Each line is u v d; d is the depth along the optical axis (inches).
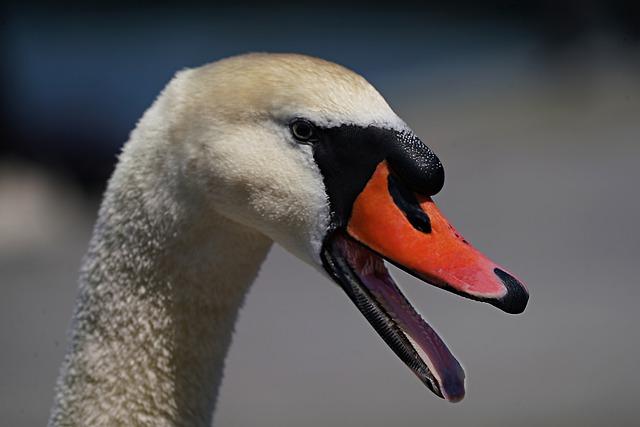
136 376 235.9
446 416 508.4
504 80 1226.0
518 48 1373.0
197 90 228.5
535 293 660.1
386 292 227.1
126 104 1186.0
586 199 823.1
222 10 1641.2
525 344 586.2
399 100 1218.0
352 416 509.7
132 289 233.8
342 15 1611.7
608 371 553.6
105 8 1611.7
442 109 1157.7
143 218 230.8
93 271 236.5
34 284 703.7
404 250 219.9
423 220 222.2
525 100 1143.0
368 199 222.2
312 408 516.1
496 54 1358.3
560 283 671.8
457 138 1051.3
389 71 1353.3
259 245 235.3
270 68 225.9
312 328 624.4
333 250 225.9
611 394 525.7
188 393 239.3
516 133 1054.4
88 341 237.1
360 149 221.8
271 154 223.0
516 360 568.4
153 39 1501.0
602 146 973.2
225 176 224.2
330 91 222.8
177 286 233.3
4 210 825.5
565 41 1222.9
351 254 226.7
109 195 235.3
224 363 244.5
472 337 599.8
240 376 559.8
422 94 1229.1
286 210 224.2
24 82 1090.7
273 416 507.5
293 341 606.5
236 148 223.9
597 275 674.2
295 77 223.9
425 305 655.8
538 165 937.5
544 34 1242.6
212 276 234.5
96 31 1524.4
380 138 221.8
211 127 225.1
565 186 867.4
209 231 231.0
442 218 224.8
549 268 698.8
